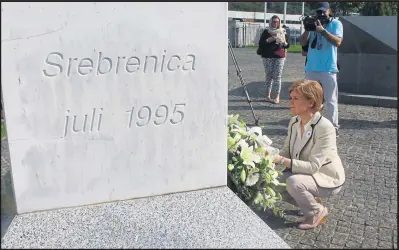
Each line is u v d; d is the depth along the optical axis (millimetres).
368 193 3412
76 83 2291
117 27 2295
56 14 2186
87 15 2234
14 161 2291
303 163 2785
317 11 4699
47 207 2398
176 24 2398
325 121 2789
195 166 2645
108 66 2322
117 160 2463
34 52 2189
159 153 2541
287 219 2971
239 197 2871
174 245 2082
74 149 2369
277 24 7133
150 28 2354
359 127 5680
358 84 7820
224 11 2482
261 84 9508
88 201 2465
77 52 2254
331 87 4801
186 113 2543
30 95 2232
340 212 3070
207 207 2461
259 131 3131
